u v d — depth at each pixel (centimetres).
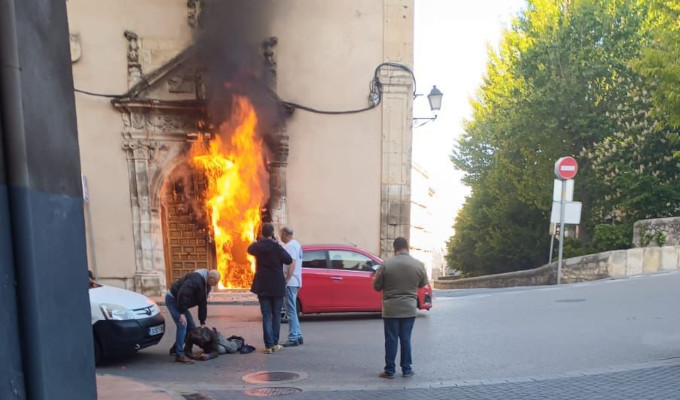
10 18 375
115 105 1440
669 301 1072
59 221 421
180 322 777
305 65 1505
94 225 1448
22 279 377
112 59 1457
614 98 2233
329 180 1508
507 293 1442
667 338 781
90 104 1450
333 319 1149
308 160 1505
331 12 1508
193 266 1581
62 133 432
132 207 1455
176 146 1473
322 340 910
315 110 1503
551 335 849
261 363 754
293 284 871
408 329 658
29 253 378
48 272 400
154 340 793
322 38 1508
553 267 1759
